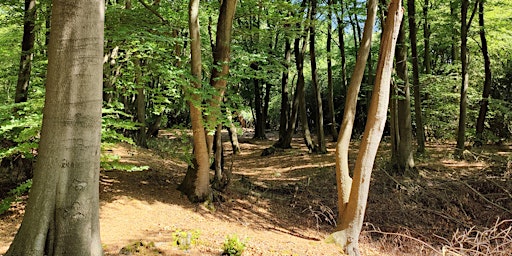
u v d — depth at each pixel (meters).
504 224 8.30
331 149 16.50
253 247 5.27
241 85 22.05
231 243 4.73
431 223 8.75
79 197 3.11
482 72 17.02
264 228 7.29
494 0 14.70
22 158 6.38
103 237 4.87
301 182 11.12
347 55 21.80
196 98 6.77
